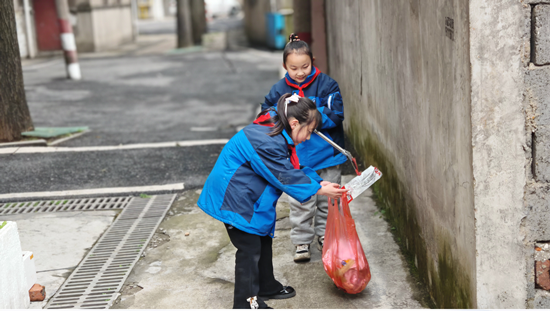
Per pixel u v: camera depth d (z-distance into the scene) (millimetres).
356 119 5855
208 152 6445
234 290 3148
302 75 3395
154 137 7570
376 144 4746
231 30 29391
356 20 5430
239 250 2934
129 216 4582
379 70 4398
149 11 44875
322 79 3477
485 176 2354
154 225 4375
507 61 2273
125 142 7238
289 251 3834
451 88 2527
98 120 9133
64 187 5277
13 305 2947
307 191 2758
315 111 2822
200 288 3361
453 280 2721
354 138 6074
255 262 2928
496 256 2420
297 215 3570
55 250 3938
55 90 12336
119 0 24281
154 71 15352
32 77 14414
